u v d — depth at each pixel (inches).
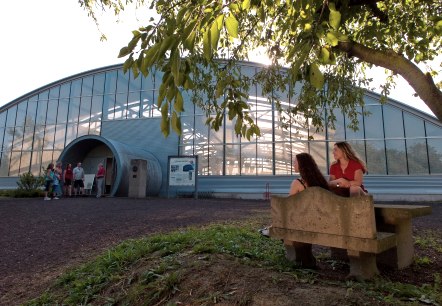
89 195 835.4
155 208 487.8
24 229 332.8
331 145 810.8
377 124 793.6
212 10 60.9
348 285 122.6
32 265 222.1
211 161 888.9
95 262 196.4
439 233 283.0
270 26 167.9
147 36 69.7
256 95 880.3
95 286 160.1
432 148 747.4
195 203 602.9
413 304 107.0
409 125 772.6
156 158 951.6
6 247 267.3
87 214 418.9
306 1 68.2
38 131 1103.0
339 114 821.2
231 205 560.1
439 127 749.3
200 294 125.3
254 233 251.6
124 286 151.3
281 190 819.4
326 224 143.0
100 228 324.8
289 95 226.5
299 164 164.2
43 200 636.1
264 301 111.7
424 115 758.5
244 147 872.3
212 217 376.8
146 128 986.7
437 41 229.3
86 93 1076.5
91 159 1010.1
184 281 135.9
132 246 211.6
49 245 269.7
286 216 159.8
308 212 150.4
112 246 247.9
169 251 179.9
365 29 191.3
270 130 858.1
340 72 238.7
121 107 1028.5
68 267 208.1
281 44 196.1
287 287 120.3
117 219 374.0
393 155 771.4
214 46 55.8
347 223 136.1
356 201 134.0
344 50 122.4
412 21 205.2
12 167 1098.1
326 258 191.2
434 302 112.2
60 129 1078.4
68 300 153.4
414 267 173.8
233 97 128.8
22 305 159.2
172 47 58.5
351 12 150.6
